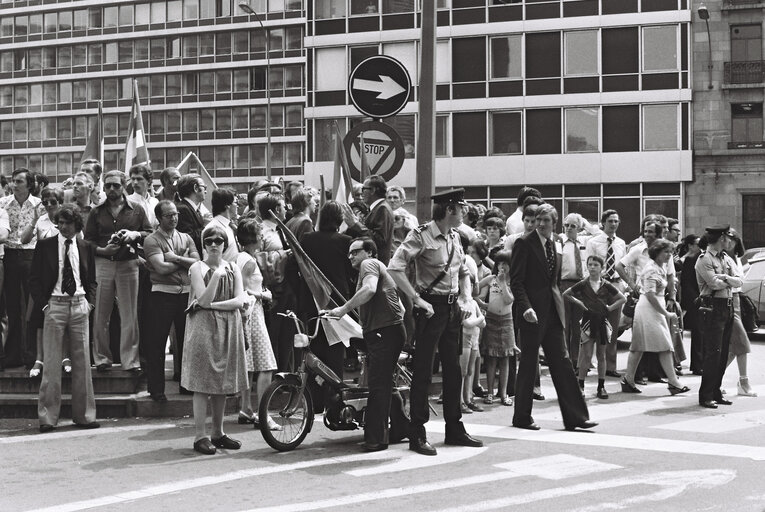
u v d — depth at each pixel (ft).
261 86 245.04
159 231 32.83
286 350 33.65
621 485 22.40
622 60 133.90
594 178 135.03
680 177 132.05
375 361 27.37
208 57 249.96
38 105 270.46
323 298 30.55
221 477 23.66
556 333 30.83
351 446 27.96
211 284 26.78
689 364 50.98
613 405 36.27
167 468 24.84
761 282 65.31
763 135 131.03
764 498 21.09
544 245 30.73
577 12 135.23
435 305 27.35
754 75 130.52
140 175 36.91
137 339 35.29
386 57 35.01
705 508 20.21
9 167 275.18
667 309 46.32
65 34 265.54
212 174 249.34
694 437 29.09
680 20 131.54
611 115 134.72
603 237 44.47
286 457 26.30
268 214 34.73
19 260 37.27
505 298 36.47
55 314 31.09
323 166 147.95
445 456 26.30
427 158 38.70
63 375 34.91
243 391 31.94
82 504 20.89
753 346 60.34
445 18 141.08
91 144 44.98
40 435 30.07
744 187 130.72
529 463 25.18
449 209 27.37
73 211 31.17
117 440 29.01
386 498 21.27
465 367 34.63
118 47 260.62
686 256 47.21
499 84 138.51
